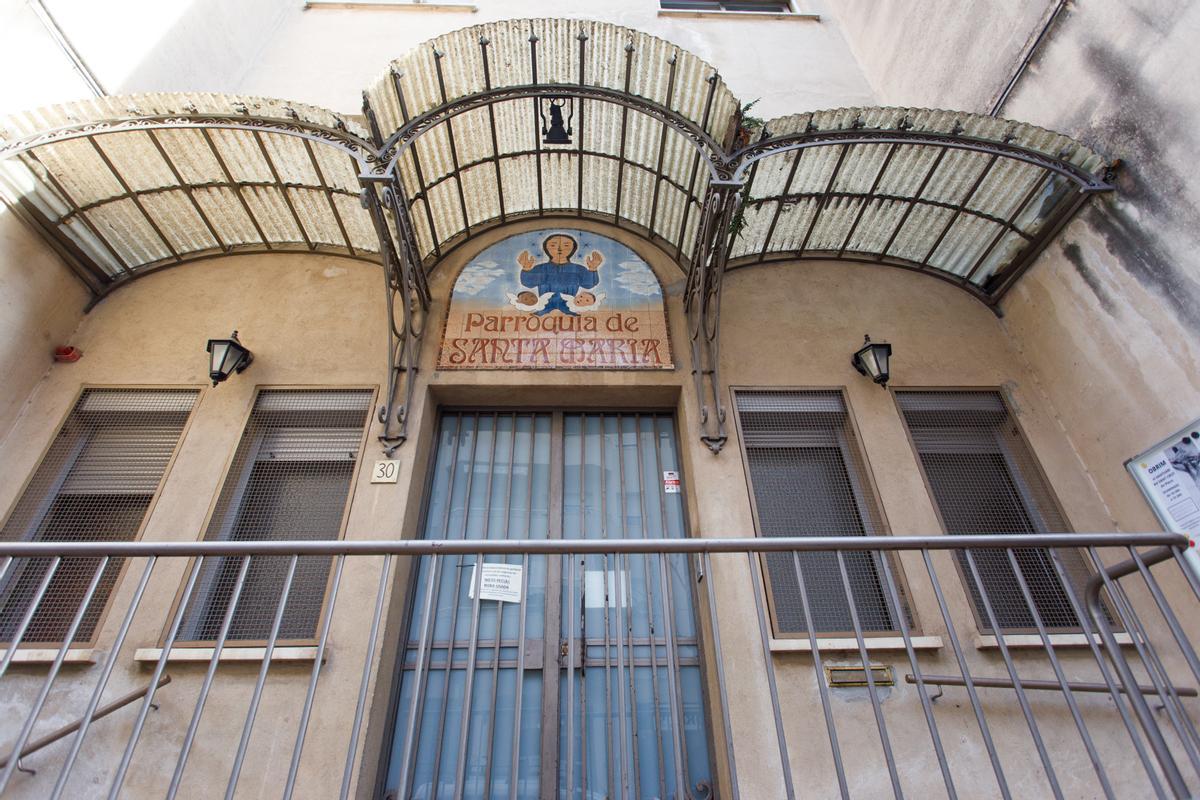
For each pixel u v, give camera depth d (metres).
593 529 4.59
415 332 4.94
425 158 4.73
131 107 4.04
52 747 3.38
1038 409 4.87
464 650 4.10
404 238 4.43
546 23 4.25
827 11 8.16
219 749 3.42
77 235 4.89
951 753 3.56
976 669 3.80
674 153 4.79
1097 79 4.49
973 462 4.73
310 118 4.12
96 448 4.52
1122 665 2.54
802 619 4.07
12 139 3.93
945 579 4.15
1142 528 4.14
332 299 5.21
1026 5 5.08
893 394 4.89
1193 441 3.83
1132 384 4.23
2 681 3.54
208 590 4.01
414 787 3.71
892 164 4.68
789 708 3.68
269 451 4.57
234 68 6.51
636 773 3.48
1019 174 4.65
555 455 4.80
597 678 4.05
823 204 5.04
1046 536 2.71
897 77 6.73
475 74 4.51
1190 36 3.89
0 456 4.30
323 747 3.43
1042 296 4.96
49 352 4.73
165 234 5.12
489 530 4.56
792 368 4.97
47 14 4.49
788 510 4.48
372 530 4.13
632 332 5.03
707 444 4.52
